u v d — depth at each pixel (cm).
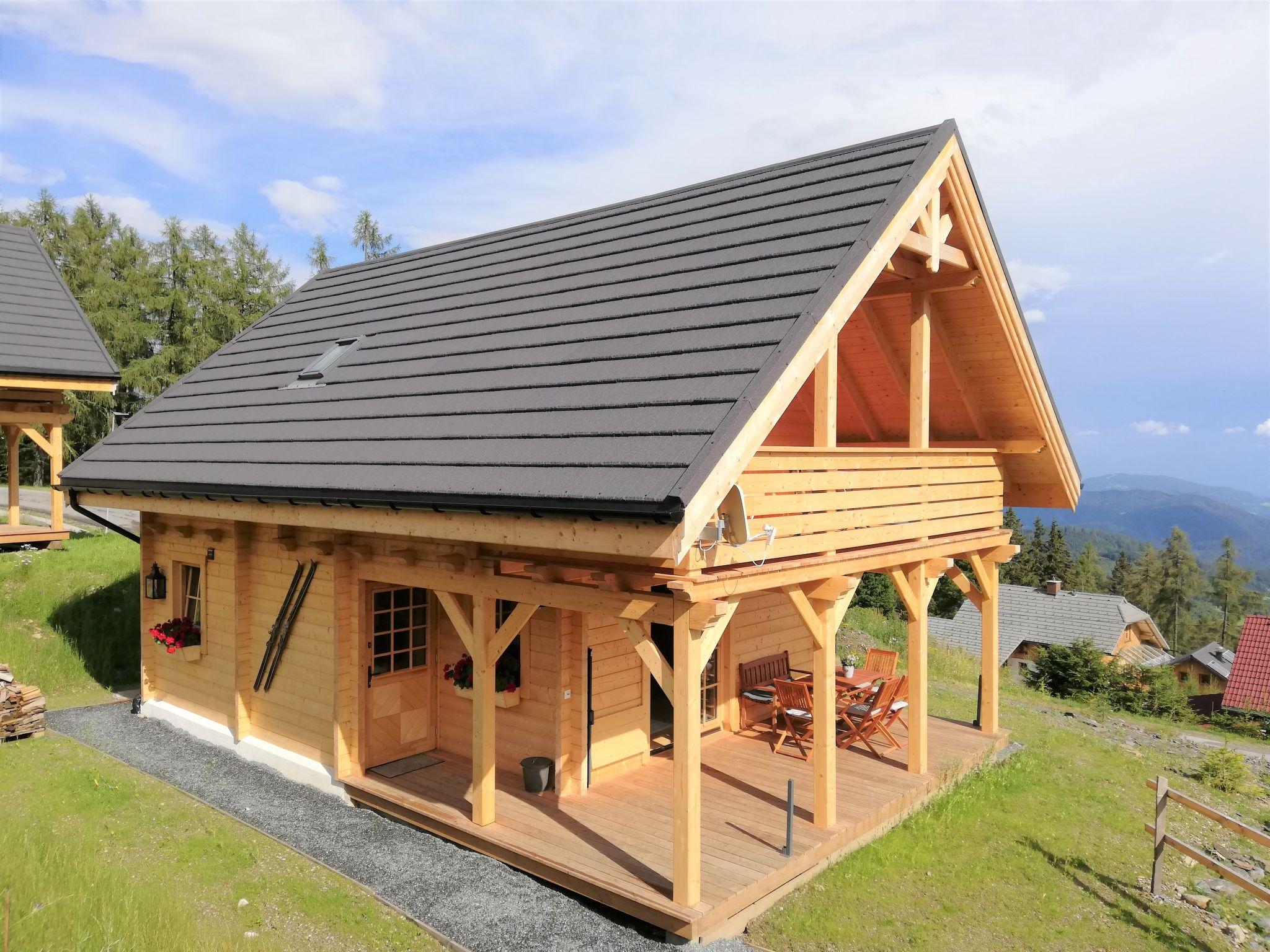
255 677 1016
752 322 653
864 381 1144
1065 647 2230
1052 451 1089
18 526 1762
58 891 576
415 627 960
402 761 937
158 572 1145
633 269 880
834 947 628
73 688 1269
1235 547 9256
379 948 584
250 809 842
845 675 1078
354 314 1234
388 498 685
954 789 948
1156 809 780
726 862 691
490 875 704
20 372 1606
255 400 1088
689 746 610
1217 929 705
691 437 550
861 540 791
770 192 902
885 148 858
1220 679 4106
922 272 901
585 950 593
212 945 538
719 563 612
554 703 846
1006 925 680
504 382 778
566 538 575
